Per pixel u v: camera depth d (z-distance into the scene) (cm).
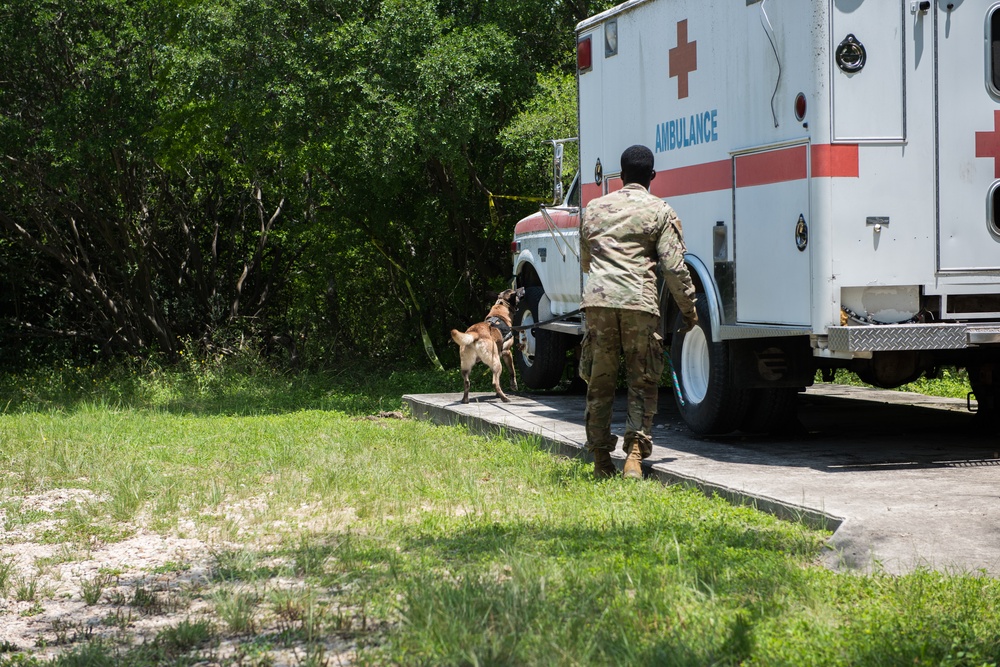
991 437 856
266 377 1797
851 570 476
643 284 698
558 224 1181
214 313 2314
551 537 550
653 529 557
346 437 991
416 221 1755
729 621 394
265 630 434
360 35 1399
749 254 762
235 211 2438
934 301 707
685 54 841
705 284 811
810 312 696
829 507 572
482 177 1792
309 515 662
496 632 394
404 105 1408
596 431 723
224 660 395
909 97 693
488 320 1274
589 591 435
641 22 910
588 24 1007
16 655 411
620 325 702
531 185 1762
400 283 1916
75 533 639
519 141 1561
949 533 519
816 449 801
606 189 984
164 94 1691
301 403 1453
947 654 358
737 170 774
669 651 364
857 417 1001
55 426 1125
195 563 560
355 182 1662
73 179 1744
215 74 1440
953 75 698
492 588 442
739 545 521
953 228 702
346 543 559
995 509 564
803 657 360
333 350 2019
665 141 877
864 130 688
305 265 2036
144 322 2270
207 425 1137
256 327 2283
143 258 2122
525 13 1638
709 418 835
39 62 1788
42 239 2239
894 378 806
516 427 942
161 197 2100
